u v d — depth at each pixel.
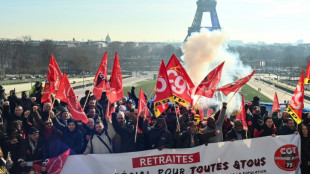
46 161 14.70
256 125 17.06
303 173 15.94
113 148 15.83
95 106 20.69
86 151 14.98
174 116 17.95
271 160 15.59
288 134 16.14
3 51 184.38
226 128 17.73
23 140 15.26
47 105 18.12
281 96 103.06
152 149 14.95
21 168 14.55
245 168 15.50
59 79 18.48
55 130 15.48
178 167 15.07
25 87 105.50
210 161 15.27
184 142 15.38
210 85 17.08
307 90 125.50
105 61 18.61
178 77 16.30
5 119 18.06
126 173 14.86
